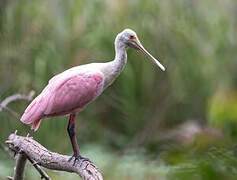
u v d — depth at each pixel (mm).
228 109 11094
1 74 14766
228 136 7758
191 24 16000
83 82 7543
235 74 16375
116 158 13055
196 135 7664
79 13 15273
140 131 15336
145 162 12383
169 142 13758
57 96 7426
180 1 15984
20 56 14828
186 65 15867
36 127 7465
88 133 15320
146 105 15734
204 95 15945
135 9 15523
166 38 15695
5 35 14945
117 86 15328
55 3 15328
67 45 15266
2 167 12664
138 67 15453
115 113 15617
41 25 15070
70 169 6430
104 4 15414
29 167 12227
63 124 14320
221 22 16297
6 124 13891
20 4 15055
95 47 15258
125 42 7957
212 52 16312
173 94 15898
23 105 13992
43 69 14523
